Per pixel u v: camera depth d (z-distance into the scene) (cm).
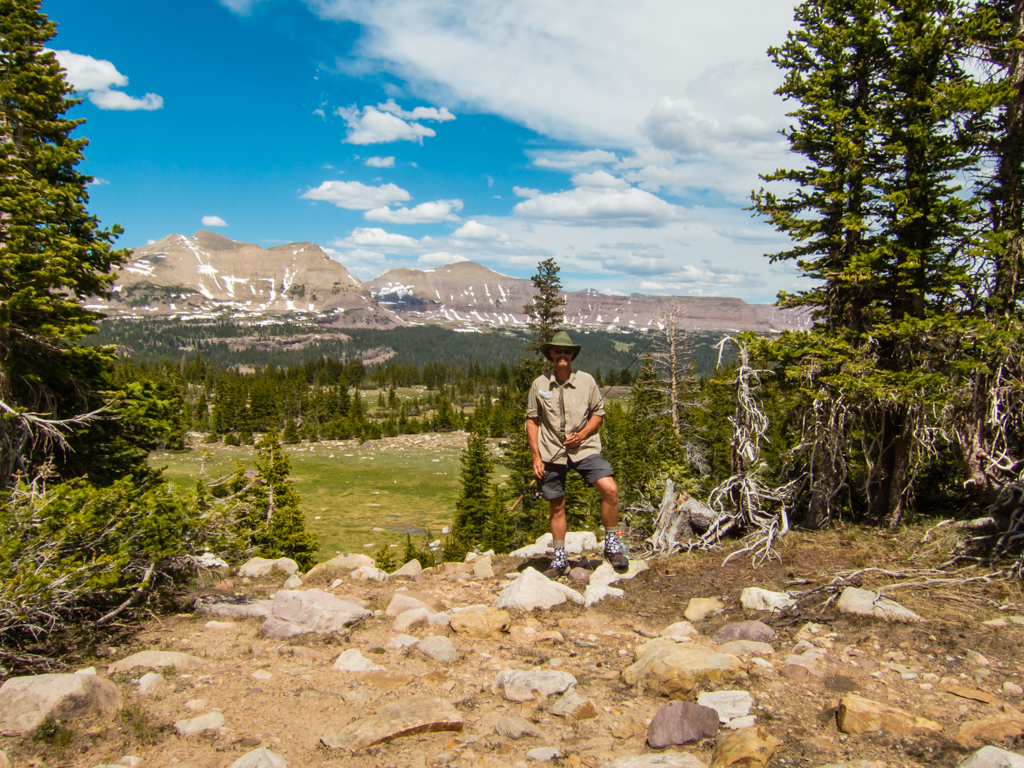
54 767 252
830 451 850
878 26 910
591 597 554
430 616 500
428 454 8506
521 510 3262
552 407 603
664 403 2469
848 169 952
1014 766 221
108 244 1319
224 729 298
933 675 337
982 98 802
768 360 902
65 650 403
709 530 754
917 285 897
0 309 1055
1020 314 805
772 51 1039
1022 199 852
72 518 443
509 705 343
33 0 1335
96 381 1303
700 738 291
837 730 288
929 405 767
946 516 803
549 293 4094
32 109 1286
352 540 4266
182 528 528
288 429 9450
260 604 523
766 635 425
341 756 278
